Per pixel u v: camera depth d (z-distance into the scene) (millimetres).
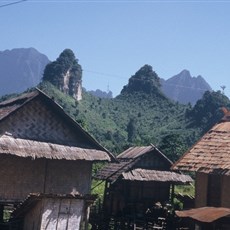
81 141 23562
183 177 29891
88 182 23297
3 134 20781
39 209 19344
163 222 25828
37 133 21969
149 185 30125
